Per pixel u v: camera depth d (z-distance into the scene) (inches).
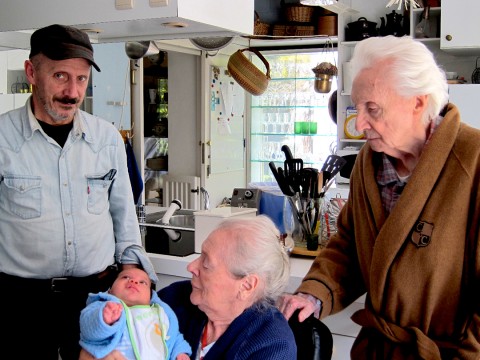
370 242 62.6
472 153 54.9
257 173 240.1
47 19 85.1
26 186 75.1
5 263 77.1
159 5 76.2
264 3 206.4
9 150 75.1
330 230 94.5
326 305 65.4
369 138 58.1
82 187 78.2
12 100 125.0
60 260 77.1
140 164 187.2
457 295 56.8
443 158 55.9
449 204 55.4
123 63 182.2
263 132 235.9
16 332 77.9
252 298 56.3
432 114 56.6
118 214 84.5
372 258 60.3
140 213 119.7
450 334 57.7
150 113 226.1
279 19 215.3
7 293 77.2
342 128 192.4
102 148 80.2
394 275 58.5
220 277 55.4
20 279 76.9
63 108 73.9
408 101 55.2
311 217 95.2
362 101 56.0
